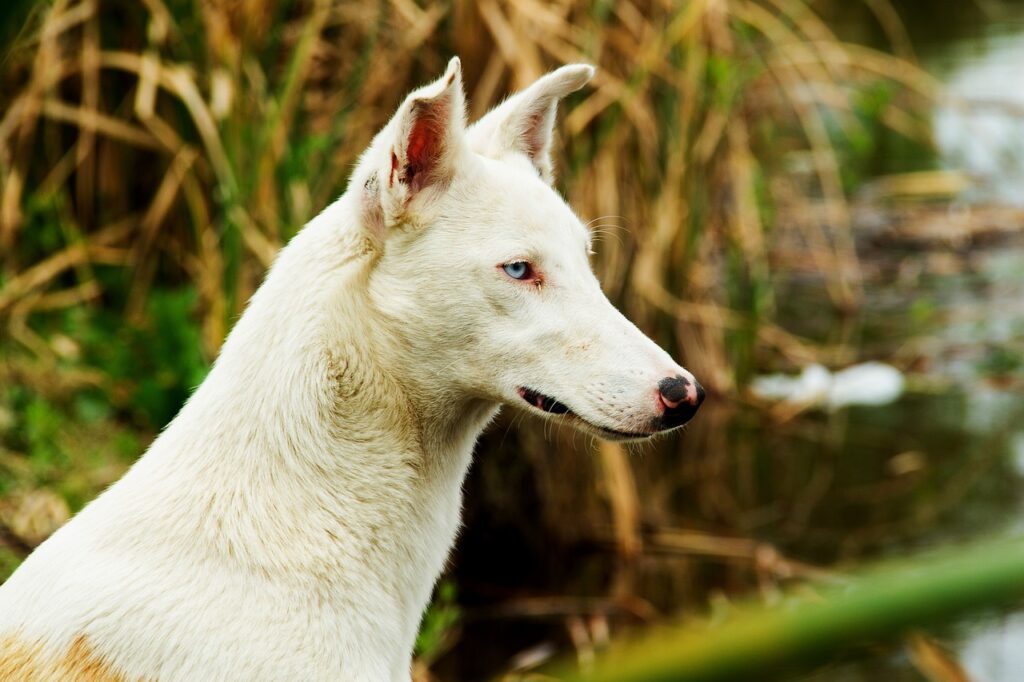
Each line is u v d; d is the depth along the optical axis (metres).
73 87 8.90
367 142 8.23
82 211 8.99
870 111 11.93
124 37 8.71
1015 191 14.85
